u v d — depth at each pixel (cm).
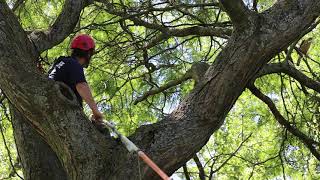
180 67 1166
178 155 596
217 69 617
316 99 1020
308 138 980
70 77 607
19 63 575
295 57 1177
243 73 613
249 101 1257
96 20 1145
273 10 634
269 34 616
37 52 680
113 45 1025
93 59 1126
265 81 1159
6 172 1385
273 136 1244
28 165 686
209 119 609
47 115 574
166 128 607
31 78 574
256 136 1285
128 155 585
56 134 578
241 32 618
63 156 590
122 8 1064
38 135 659
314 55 1190
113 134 643
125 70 1150
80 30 1045
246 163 1281
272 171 1241
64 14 743
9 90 577
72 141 576
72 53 656
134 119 1184
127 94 1189
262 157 1261
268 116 1237
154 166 516
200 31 966
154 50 1159
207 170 1305
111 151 592
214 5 972
